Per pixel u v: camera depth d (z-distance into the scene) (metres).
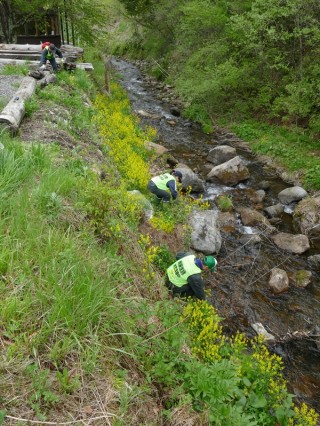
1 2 15.73
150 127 13.58
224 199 9.31
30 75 9.80
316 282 6.92
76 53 15.05
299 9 11.73
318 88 11.37
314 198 9.20
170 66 21.92
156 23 24.17
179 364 3.36
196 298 5.32
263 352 5.37
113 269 3.84
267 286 6.71
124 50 32.62
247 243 7.79
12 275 3.20
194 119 15.82
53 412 2.45
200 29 16.89
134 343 3.22
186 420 2.86
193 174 9.92
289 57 13.36
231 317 5.95
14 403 2.39
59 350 2.74
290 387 4.93
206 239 7.25
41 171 4.98
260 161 12.12
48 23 17.17
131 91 20.47
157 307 3.81
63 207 4.30
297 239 7.88
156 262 5.70
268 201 9.84
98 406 2.59
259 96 14.51
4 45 13.87
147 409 2.83
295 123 13.02
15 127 6.41
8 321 2.81
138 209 6.14
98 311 3.15
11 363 2.59
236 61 15.32
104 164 7.19
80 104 9.65
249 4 14.98
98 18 17.47
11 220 3.74
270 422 3.77
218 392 3.14
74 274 3.26
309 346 5.60
